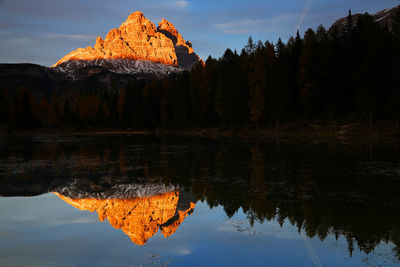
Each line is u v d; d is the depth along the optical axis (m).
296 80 65.69
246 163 24.30
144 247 8.49
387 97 50.88
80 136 82.19
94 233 9.73
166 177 19.31
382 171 19.52
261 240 8.89
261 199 13.44
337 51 60.22
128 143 50.44
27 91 122.38
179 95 89.56
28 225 10.59
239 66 72.25
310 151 31.17
